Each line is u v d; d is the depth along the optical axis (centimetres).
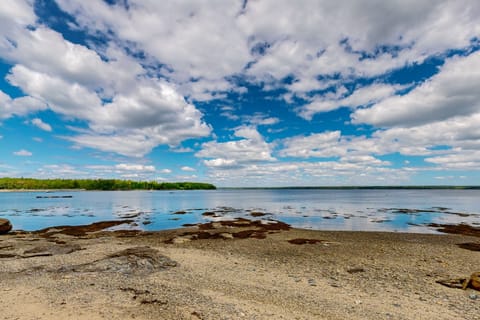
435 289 1231
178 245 2362
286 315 946
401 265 1670
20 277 1375
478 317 930
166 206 7519
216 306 1022
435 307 1020
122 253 1825
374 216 4831
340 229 3394
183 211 5966
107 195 15338
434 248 2169
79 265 1585
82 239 2680
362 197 13038
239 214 5300
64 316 921
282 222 4041
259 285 1295
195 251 2089
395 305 1041
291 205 7756
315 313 966
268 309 1000
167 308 1000
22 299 1079
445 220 4209
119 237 2805
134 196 14412
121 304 1036
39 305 1019
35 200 10062
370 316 941
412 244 2339
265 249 2178
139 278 1377
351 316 941
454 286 1251
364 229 3375
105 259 1650
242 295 1152
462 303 1058
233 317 925
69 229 3397
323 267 1634
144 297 1112
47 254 1889
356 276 1445
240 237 2762
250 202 9412
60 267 1557
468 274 1471
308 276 1451
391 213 5322
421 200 10112
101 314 941
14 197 12150
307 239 2617
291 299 1107
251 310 988
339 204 8056
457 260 1784
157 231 3209
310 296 1144
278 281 1360
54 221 4369
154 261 1648
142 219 4547
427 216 4762
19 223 4147
